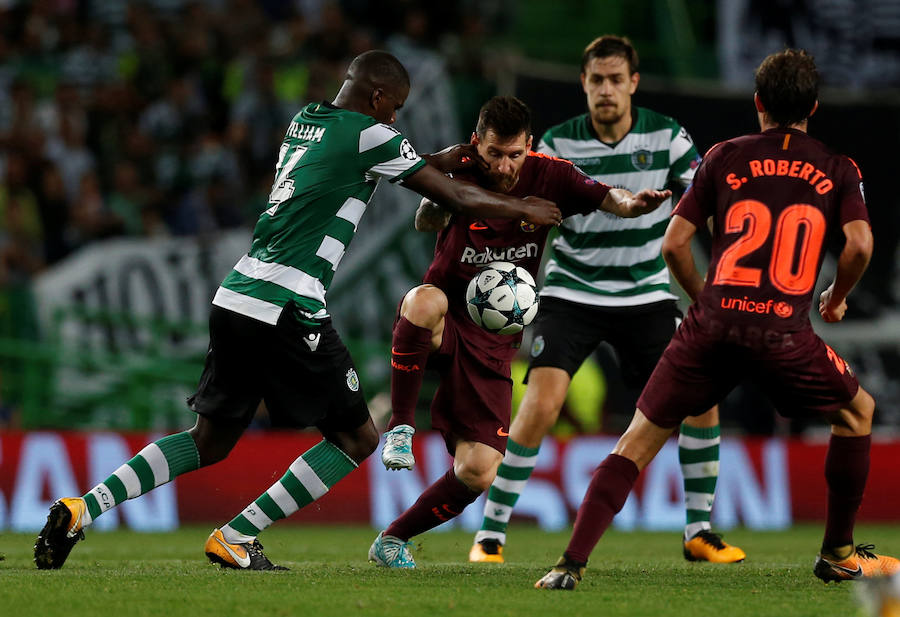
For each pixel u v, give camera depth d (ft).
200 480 115.24
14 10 167.02
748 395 132.05
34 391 129.80
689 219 49.44
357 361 132.98
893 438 130.82
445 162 56.80
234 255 138.21
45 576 51.70
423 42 164.14
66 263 133.90
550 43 157.89
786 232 47.32
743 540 98.12
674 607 42.93
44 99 161.48
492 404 60.29
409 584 49.73
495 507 69.41
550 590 46.88
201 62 163.22
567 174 58.54
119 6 169.78
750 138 49.37
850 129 137.28
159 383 132.16
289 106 159.12
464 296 61.11
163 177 152.76
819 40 150.82
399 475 117.19
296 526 115.34
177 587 47.57
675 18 154.81
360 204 54.54
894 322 132.46
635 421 48.85
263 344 53.42
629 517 116.16
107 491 54.70
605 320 71.15
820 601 45.42
